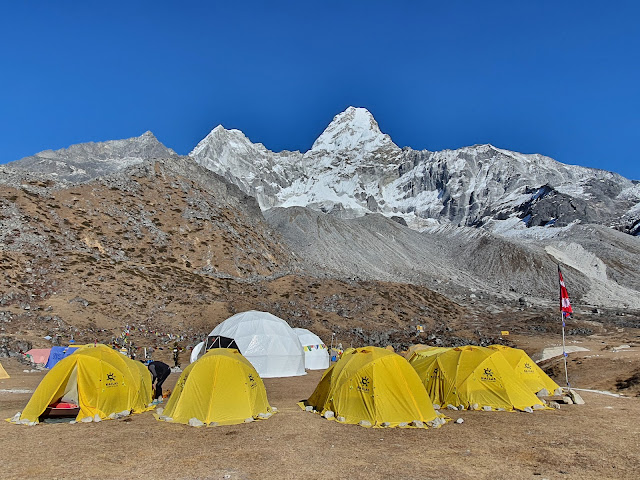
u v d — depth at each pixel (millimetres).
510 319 88688
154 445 12500
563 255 170750
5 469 10258
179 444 12625
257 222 126125
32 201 80125
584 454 11750
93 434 13781
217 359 16703
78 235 76062
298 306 73750
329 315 72188
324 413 16766
